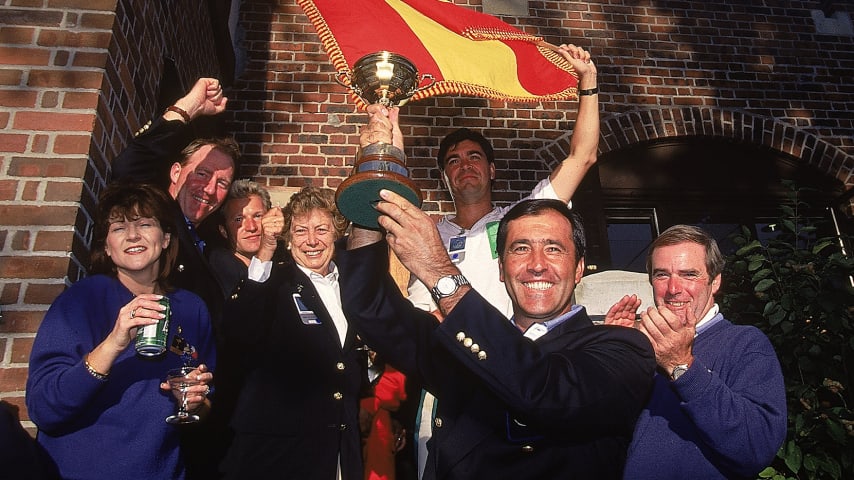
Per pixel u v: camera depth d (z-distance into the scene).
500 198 4.96
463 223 3.10
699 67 5.57
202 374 1.84
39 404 1.68
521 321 1.88
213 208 2.65
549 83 2.99
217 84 2.68
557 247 1.81
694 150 5.43
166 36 3.50
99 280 1.97
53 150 2.44
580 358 1.55
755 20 5.80
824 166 5.43
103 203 2.04
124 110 2.86
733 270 4.29
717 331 2.09
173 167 2.63
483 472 1.57
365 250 1.73
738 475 1.76
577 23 5.57
